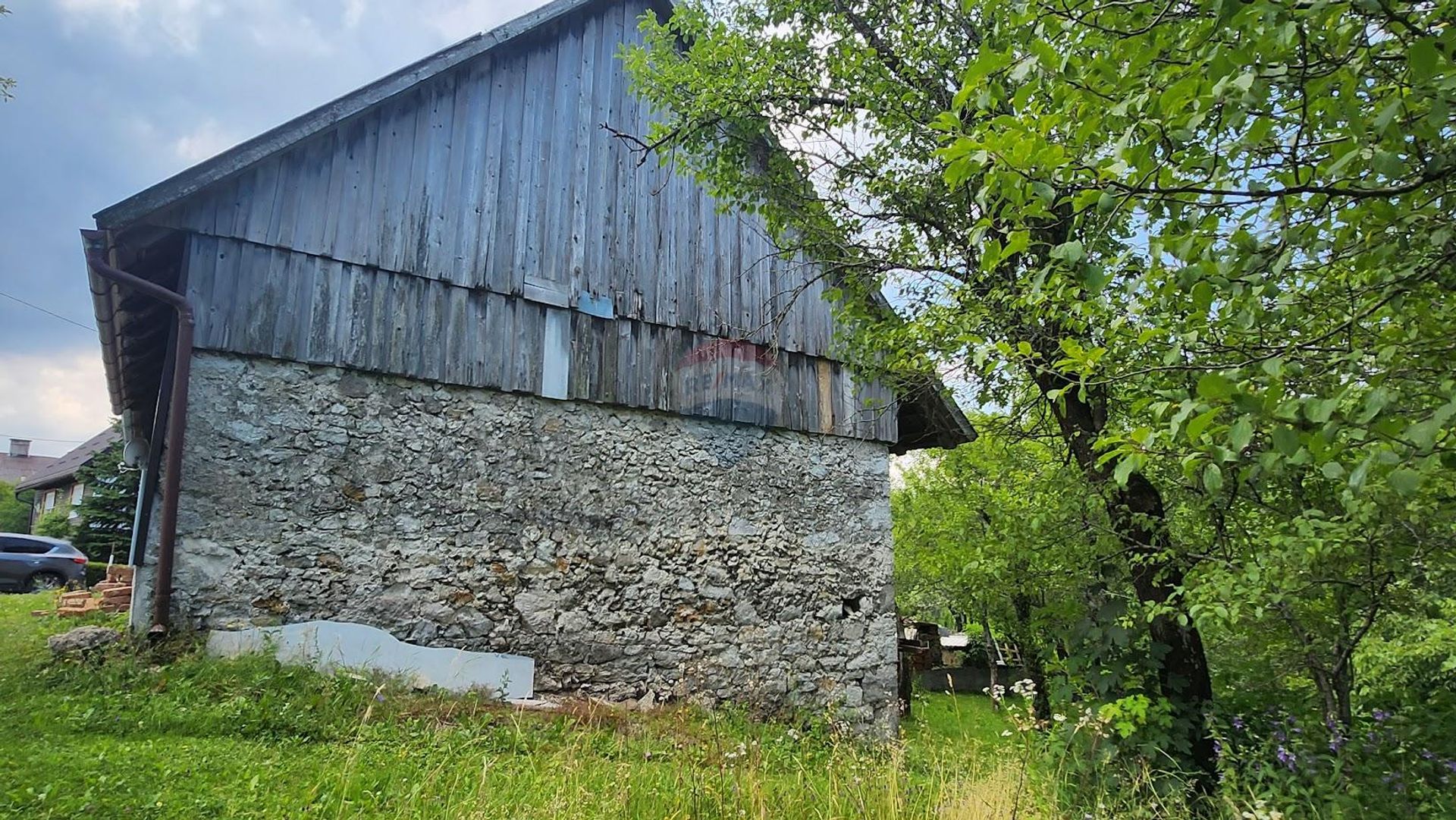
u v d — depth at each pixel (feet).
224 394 21.97
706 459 29.94
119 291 22.24
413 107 25.85
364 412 23.82
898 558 50.52
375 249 24.52
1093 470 19.22
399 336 24.56
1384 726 16.57
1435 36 7.06
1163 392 8.99
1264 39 7.23
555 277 27.73
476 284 26.09
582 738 20.38
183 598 20.76
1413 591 16.15
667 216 30.86
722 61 21.29
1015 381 20.70
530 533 25.85
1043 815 13.50
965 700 47.57
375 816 13.52
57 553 57.41
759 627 29.76
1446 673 19.07
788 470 31.78
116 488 59.57
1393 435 6.92
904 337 20.71
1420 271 8.07
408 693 21.72
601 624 26.55
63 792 13.05
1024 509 21.94
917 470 51.96
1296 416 7.34
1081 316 14.16
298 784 14.58
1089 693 18.90
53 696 17.99
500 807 14.02
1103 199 8.29
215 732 17.24
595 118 29.89
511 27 27.43
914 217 21.26
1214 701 18.62
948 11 19.43
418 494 24.21
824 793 14.07
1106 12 8.89
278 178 23.32
